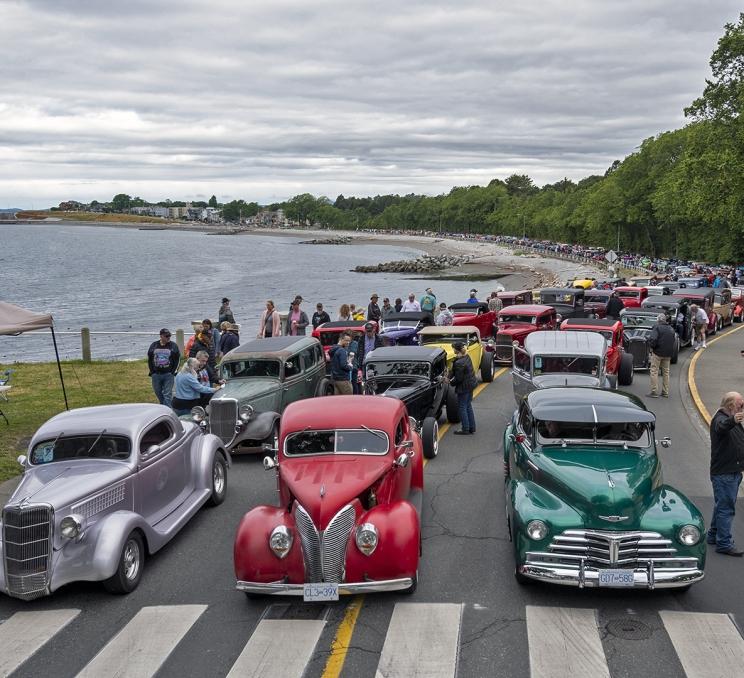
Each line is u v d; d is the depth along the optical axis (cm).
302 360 1538
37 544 788
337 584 750
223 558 919
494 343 2498
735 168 4397
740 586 812
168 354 1625
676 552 756
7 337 4328
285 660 672
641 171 10044
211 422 1330
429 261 12575
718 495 902
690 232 8800
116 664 675
